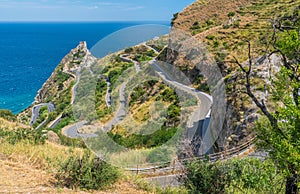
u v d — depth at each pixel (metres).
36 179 8.34
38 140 14.13
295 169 7.02
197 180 8.21
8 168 8.98
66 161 8.77
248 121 19.20
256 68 23.12
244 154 16.16
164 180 8.77
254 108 19.98
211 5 61.28
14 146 11.55
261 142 7.77
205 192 8.13
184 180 8.43
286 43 7.40
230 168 8.95
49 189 7.53
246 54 31.66
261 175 8.63
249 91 8.02
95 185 8.34
